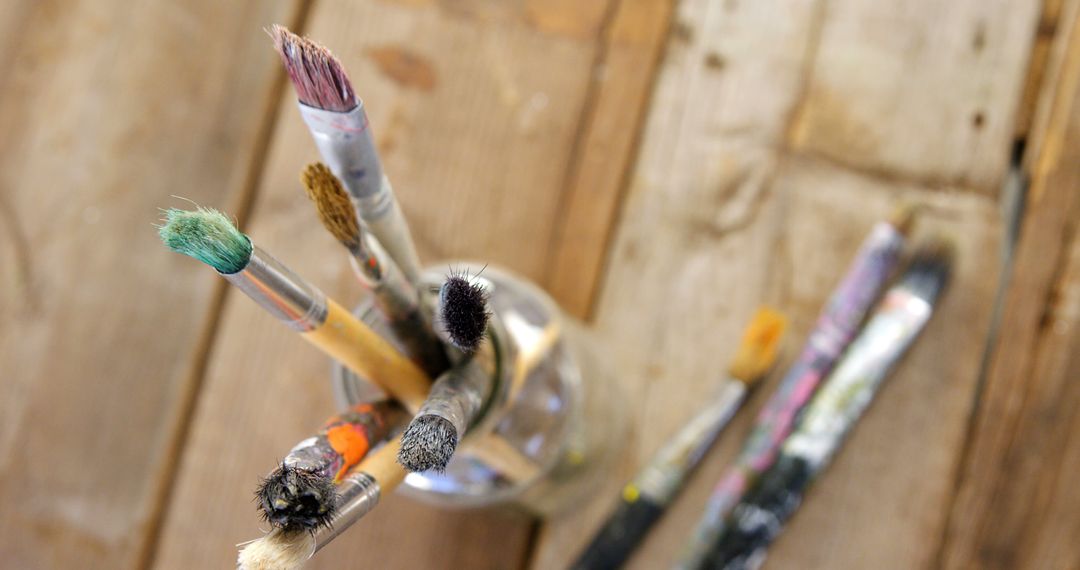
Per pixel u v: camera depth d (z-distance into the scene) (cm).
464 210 58
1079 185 56
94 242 60
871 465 56
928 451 56
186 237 35
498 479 48
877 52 57
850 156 57
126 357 59
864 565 55
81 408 59
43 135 61
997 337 56
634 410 57
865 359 55
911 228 56
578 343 53
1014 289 56
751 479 55
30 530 58
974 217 56
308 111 37
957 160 57
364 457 39
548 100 58
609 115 58
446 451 36
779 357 57
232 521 57
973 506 55
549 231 58
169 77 62
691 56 58
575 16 59
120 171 61
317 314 37
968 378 56
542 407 48
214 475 58
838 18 58
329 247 58
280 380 58
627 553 55
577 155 58
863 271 55
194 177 61
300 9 61
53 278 60
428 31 59
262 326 58
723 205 58
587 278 58
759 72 58
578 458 53
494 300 49
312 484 34
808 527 56
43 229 60
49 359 59
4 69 62
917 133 57
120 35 62
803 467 55
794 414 55
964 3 57
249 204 59
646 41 58
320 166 38
